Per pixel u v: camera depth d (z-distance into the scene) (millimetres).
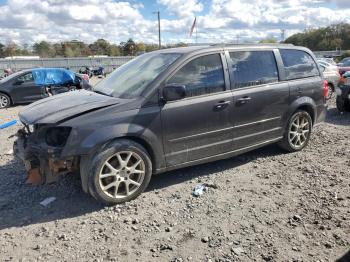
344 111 9930
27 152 4391
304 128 6254
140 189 4531
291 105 5871
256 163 5727
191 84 4777
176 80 4668
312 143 6746
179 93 4355
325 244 3506
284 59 5895
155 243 3611
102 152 4199
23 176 5359
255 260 3307
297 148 6203
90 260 3373
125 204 4410
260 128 5527
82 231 3854
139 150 4410
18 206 4434
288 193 4633
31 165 4430
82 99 4758
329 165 5547
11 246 3617
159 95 4527
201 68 4898
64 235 3770
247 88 5297
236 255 3381
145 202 4457
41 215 4203
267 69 5613
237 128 5219
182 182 5043
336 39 82625
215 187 4824
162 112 4520
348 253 3367
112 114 4281
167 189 4820
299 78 6059
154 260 3344
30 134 4395
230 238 3656
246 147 5434
